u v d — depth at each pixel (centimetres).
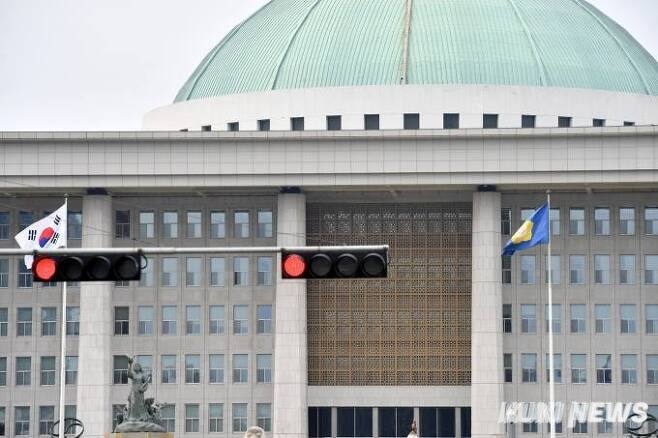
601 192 16675
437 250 16750
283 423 16288
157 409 13125
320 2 18675
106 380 16662
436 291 16725
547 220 14738
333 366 16725
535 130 15938
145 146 16250
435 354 16688
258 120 17362
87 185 16300
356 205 16850
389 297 16762
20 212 17000
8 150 16338
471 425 16375
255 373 16788
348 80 17525
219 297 16888
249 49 18438
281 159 16112
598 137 15938
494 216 16325
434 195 16675
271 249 7131
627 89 17925
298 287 16412
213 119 17662
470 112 16938
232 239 16888
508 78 17512
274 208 16888
